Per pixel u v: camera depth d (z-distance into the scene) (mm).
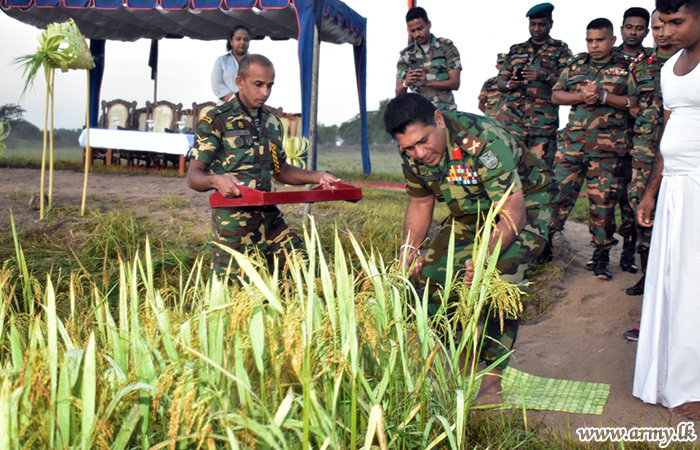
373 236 5402
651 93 4586
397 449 1885
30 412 1461
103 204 6484
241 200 3211
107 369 1749
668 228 2875
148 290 2016
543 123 6293
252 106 3562
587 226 7758
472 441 2340
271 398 1813
